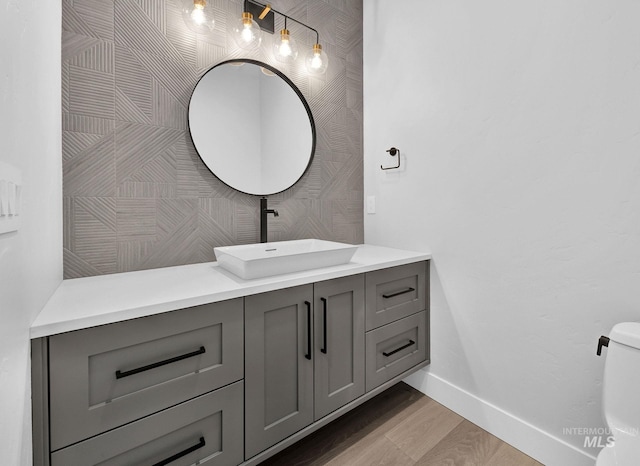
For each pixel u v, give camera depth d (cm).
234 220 165
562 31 125
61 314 82
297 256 126
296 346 124
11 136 60
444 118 168
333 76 201
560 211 128
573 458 127
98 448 84
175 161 146
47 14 93
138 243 137
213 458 104
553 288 131
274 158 177
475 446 146
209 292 101
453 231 167
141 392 90
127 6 133
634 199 110
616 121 113
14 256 62
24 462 68
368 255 173
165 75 142
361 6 215
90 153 126
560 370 131
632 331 98
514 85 140
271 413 118
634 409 95
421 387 187
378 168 207
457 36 161
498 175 147
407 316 168
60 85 114
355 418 166
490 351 154
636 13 108
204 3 142
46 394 77
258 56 170
